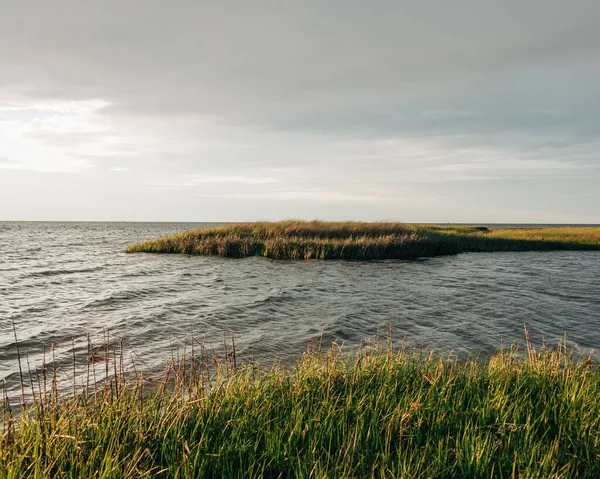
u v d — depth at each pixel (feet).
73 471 12.20
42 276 67.92
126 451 13.20
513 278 67.41
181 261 88.79
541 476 12.23
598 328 37.88
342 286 58.85
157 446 13.79
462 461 13.28
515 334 35.37
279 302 47.73
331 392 18.16
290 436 13.89
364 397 16.81
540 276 69.97
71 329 36.24
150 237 233.35
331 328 36.63
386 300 49.29
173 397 16.89
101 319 39.75
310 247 96.07
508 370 20.92
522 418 16.05
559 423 15.67
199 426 14.93
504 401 16.75
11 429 13.89
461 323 38.83
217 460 12.85
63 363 27.40
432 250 107.04
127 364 26.76
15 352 29.78
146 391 20.71
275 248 96.02
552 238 140.36
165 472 12.51
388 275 69.77
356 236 113.19
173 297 50.55
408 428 15.07
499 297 51.52
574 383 18.97
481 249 123.13
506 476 12.62
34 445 12.69
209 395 17.22
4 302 47.50
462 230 182.29
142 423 14.85
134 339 33.24
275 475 12.90
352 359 27.09
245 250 98.78
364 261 90.63
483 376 21.01
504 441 14.32
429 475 12.32
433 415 15.88
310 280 63.93
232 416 15.56
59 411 15.28
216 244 103.45
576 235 156.97
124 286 58.29
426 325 38.06
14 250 122.93
